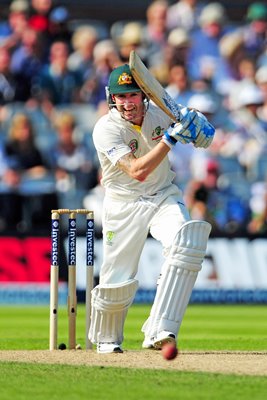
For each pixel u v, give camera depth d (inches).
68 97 2223.2
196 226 869.8
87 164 2117.4
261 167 2198.6
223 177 2158.0
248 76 2324.1
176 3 2364.7
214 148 2188.7
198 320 1577.3
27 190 2044.8
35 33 2230.6
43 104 2197.3
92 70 2253.9
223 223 2079.2
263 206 2118.6
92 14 2321.6
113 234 901.8
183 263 869.8
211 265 1911.9
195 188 2062.0
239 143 2218.3
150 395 643.5
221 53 2338.8
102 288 895.7
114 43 2294.5
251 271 1919.3
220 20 2374.5
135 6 2343.8
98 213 2004.2
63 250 1866.4
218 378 718.5
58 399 632.4
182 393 650.2
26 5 2253.9
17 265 1881.2
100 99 2229.3
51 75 2224.4
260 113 2272.4
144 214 892.6
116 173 892.6
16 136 2097.7
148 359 851.4
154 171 891.4
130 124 880.9
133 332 1341.0
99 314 907.4
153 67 2284.7
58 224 944.9
